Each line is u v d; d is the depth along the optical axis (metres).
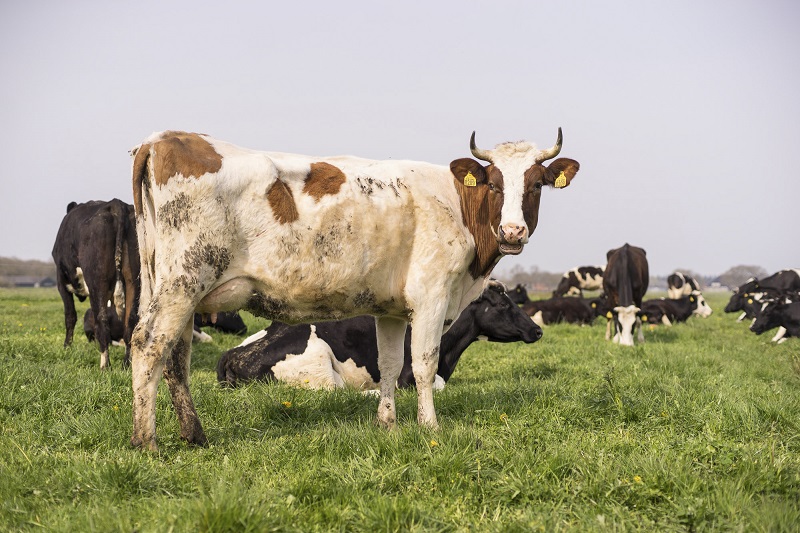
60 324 15.58
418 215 5.95
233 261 5.44
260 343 8.77
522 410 6.39
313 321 6.04
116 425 5.69
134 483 4.30
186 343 5.62
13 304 24.48
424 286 5.97
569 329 18.84
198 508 3.65
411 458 4.81
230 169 5.35
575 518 4.05
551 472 4.58
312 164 5.75
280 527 3.64
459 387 8.13
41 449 5.11
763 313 17.06
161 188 5.31
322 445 5.16
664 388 7.30
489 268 6.57
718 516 3.94
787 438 5.69
